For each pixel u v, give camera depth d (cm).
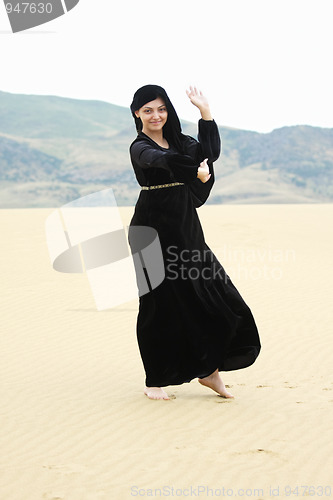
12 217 3111
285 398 707
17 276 1631
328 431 597
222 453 548
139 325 699
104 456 548
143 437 590
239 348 692
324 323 1114
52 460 543
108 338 1042
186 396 720
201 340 679
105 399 715
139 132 692
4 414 672
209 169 683
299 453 545
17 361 911
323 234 2652
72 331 1092
